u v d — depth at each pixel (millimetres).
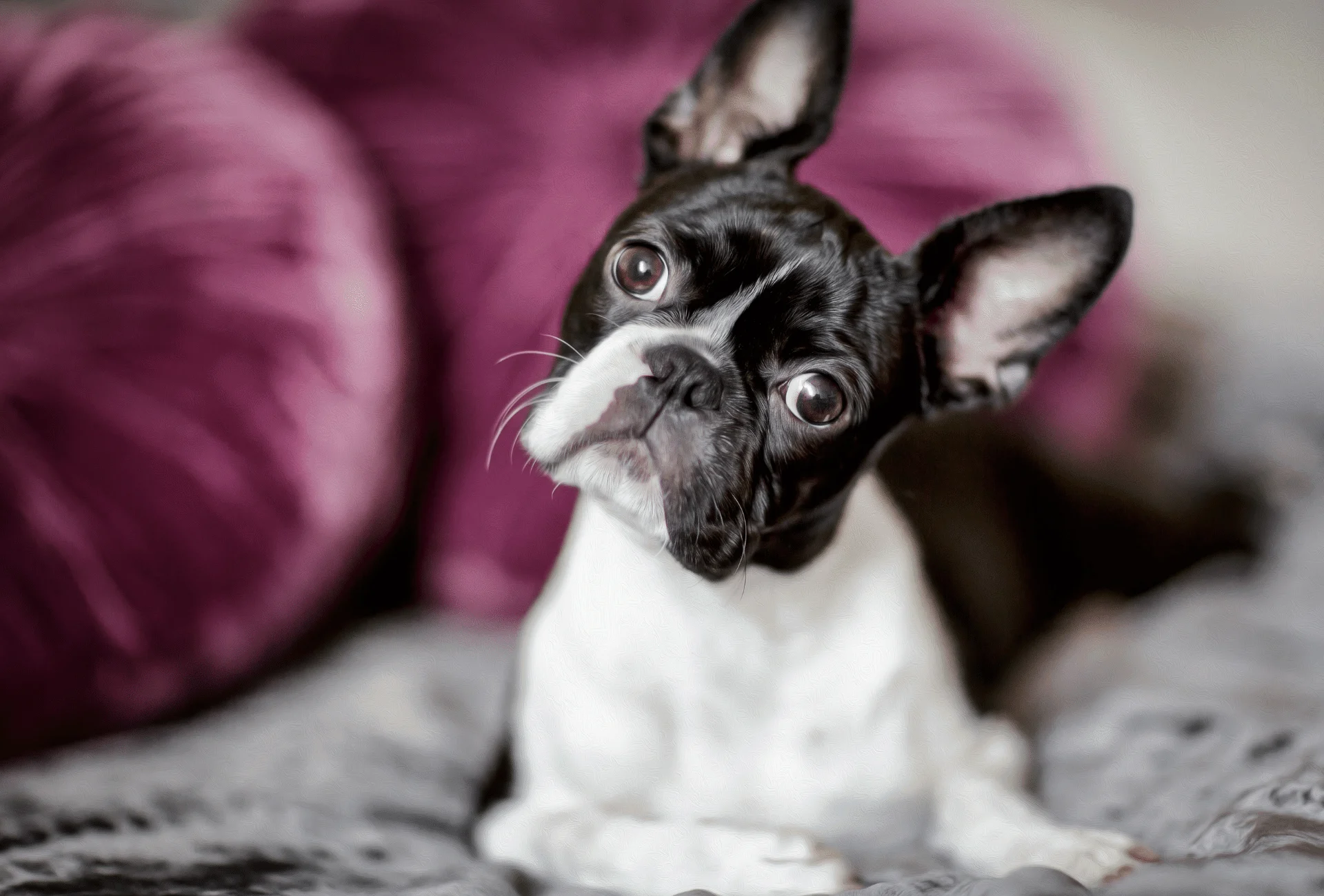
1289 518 913
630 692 671
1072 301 670
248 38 897
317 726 753
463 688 807
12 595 733
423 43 889
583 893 599
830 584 675
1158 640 825
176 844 627
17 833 635
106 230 785
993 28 963
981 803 657
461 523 859
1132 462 927
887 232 875
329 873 615
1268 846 537
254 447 792
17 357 758
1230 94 1431
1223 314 1159
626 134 874
